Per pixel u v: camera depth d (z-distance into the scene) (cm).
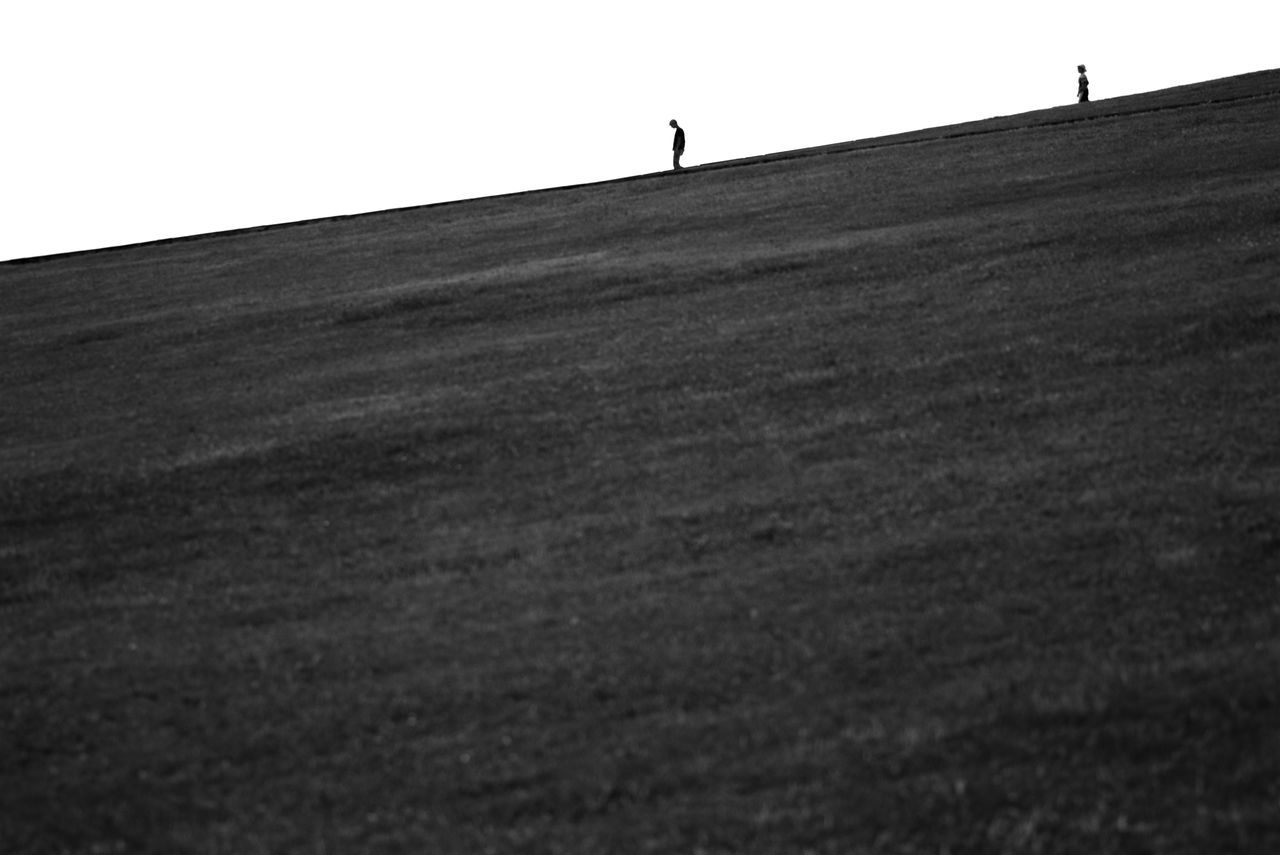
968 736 1473
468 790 1495
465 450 2744
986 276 3544
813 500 2269
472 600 2048
